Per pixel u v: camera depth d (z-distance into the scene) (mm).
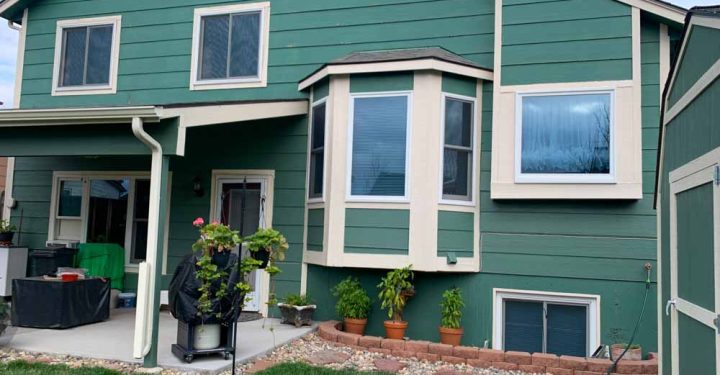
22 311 6645
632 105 6312
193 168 8250
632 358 5820
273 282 7684
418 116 6660
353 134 6914
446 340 6352
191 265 5164
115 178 8773
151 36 8734
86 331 6504
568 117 6527
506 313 6809
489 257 6812
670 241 4457
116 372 4875
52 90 9117
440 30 7441
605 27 6477
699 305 3629
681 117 4113
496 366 5543
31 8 9422
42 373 4797
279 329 6770
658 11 6281
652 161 6328
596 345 6375
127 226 8664
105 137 5398
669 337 4508
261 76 8141
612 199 6359
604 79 6426
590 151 6422
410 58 6625
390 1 7703
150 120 5090
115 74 8828
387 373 5133
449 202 6699
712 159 3340
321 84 7375
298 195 7730
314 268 7539
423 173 6594
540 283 6629
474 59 7234
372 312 7082
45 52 9242
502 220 6805
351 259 6762
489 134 6945
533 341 6688
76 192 8961
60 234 8953
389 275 6477
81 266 8250
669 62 6398
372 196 6770
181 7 8633
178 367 5023
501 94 6766
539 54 6672
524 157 6637
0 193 12016
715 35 3289
